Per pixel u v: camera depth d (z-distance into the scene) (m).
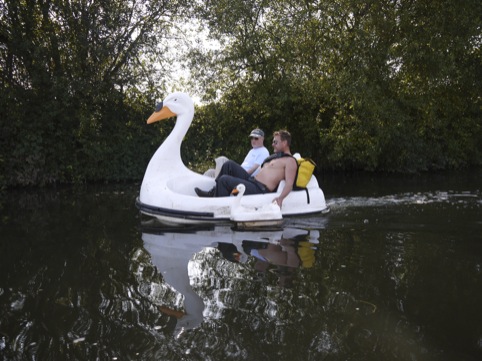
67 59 11.36
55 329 2.24
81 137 11.38
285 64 12.30
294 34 12.08
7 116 10.58
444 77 12.66
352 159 13.07
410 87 12.38
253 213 4.92
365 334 2.16
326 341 2.09
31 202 7.52
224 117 12.96
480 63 13.98
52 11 11.08
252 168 6.48
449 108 14.52
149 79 12.15
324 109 12.45
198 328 2.23
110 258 3.58
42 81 10.85
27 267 3.34
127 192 9.17
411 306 2.49
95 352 2.00
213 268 3.28
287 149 5.68
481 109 15.36
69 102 11.12
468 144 15.47
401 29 11.89
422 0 12.09
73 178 11.37
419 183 10.00
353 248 3.83
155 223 5.20
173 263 3.43
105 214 5.96
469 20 12.09
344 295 2.67
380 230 4.57
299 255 3.62
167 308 2.50
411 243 3.98
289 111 13.34
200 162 12.95
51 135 11.12
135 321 2.33
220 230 4.75
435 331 2.19
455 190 8.39
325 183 10.27
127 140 11.95
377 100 11.20
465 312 2.40
